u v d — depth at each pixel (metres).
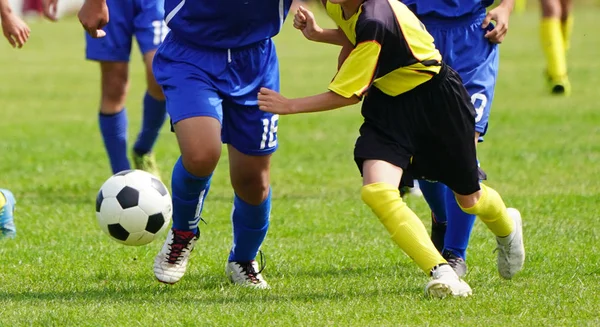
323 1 17.30
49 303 16.86
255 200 18.31
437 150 16.91
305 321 15.31
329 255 21.47
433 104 16.61
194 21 17.64
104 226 17.95
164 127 48.69
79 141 43.06
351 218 26.23
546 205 27.23
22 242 23.08
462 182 17.16
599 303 16.28
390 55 16.25
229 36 17.70
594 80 66.75
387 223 16.55
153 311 16.14
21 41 23.84
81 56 91.75
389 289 17.94
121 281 19.03
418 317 15.45
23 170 35.31
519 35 111.81
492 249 21.95
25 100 59.66
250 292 17.91
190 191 17.67
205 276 19.52
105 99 29.05
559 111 51.16
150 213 17.83
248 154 18.03
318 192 30.92
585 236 22.97
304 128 47.66
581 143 40.22
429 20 19.66
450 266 17.78
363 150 16.64
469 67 19.61
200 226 25.28
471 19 19.72
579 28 116.38
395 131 16.66
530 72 73.62
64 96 61.94
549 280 18.39
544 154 37.38
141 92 63.94
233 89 17.78
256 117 17.91
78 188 31.83
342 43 17.92
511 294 17.09
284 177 33.75
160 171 35.16
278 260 20.97
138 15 28.09
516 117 49.09
